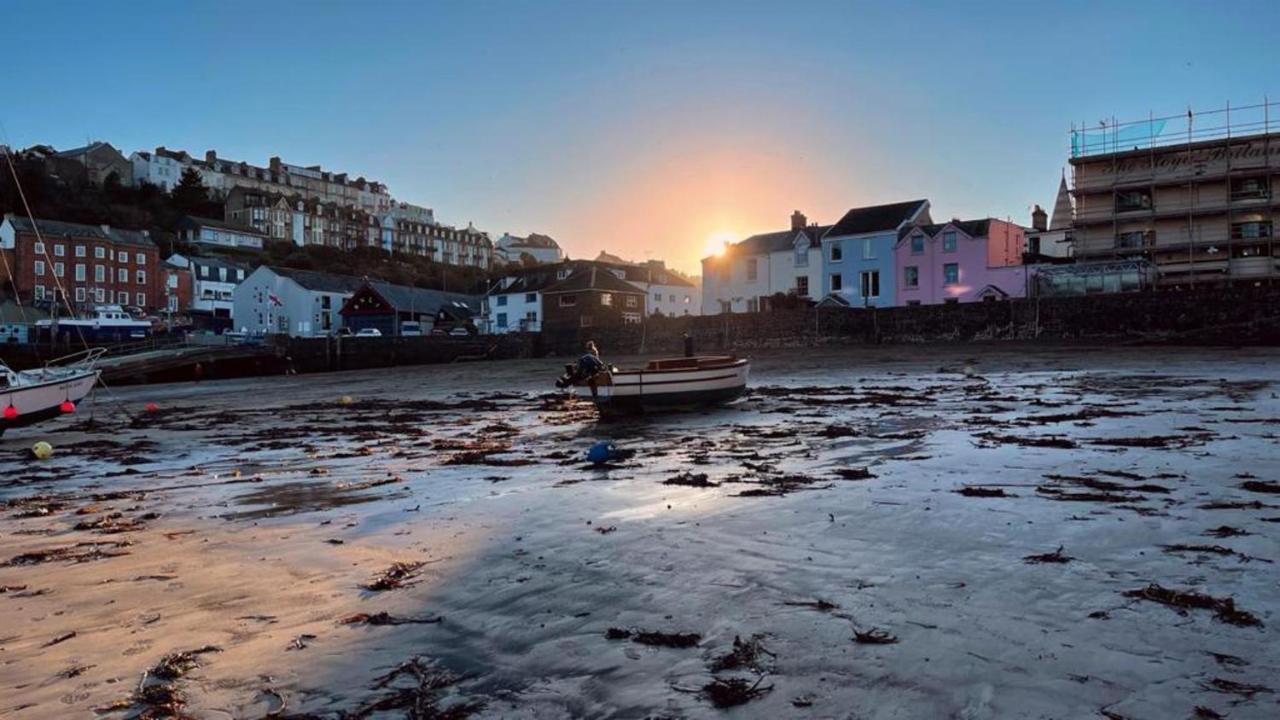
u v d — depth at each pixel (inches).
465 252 6289.4
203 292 3735.2
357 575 219.6
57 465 525.3
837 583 193.0
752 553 223.3
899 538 233.8
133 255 3361.2
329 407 976.3
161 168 5211.6
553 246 7096.5
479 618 180.1
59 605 202.7
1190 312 1330.0
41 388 747.4
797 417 629.9
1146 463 352.2
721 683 140.2
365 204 6771.7
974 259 2032.5
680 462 414.6
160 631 179.0
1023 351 1331.2
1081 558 205.3
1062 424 515.5
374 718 133.6
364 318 3078.2
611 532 256.2
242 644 168.9
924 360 1285.7
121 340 2409.0
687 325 1897.1
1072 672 138.1
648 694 137.9
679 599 186.4
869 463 388.5
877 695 133.0
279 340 2186.3
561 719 130.6
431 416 796.0
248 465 485.1
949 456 398.9
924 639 155.3
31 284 3026.6
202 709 138.5
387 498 344.2
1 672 158.6
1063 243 2314.2
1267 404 577.0
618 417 686.5
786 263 2438.5
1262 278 1833.2
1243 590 175.3
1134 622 159.3
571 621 175.5
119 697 144.3
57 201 3806.6
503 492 344.8
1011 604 172.9
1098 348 1312.7
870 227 2241.6
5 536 297.0
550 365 1763.0
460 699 139.3
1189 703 125.5
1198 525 234.1
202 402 1154.7
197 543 268.7
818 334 1721.2
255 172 5930.1
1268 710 122.2
